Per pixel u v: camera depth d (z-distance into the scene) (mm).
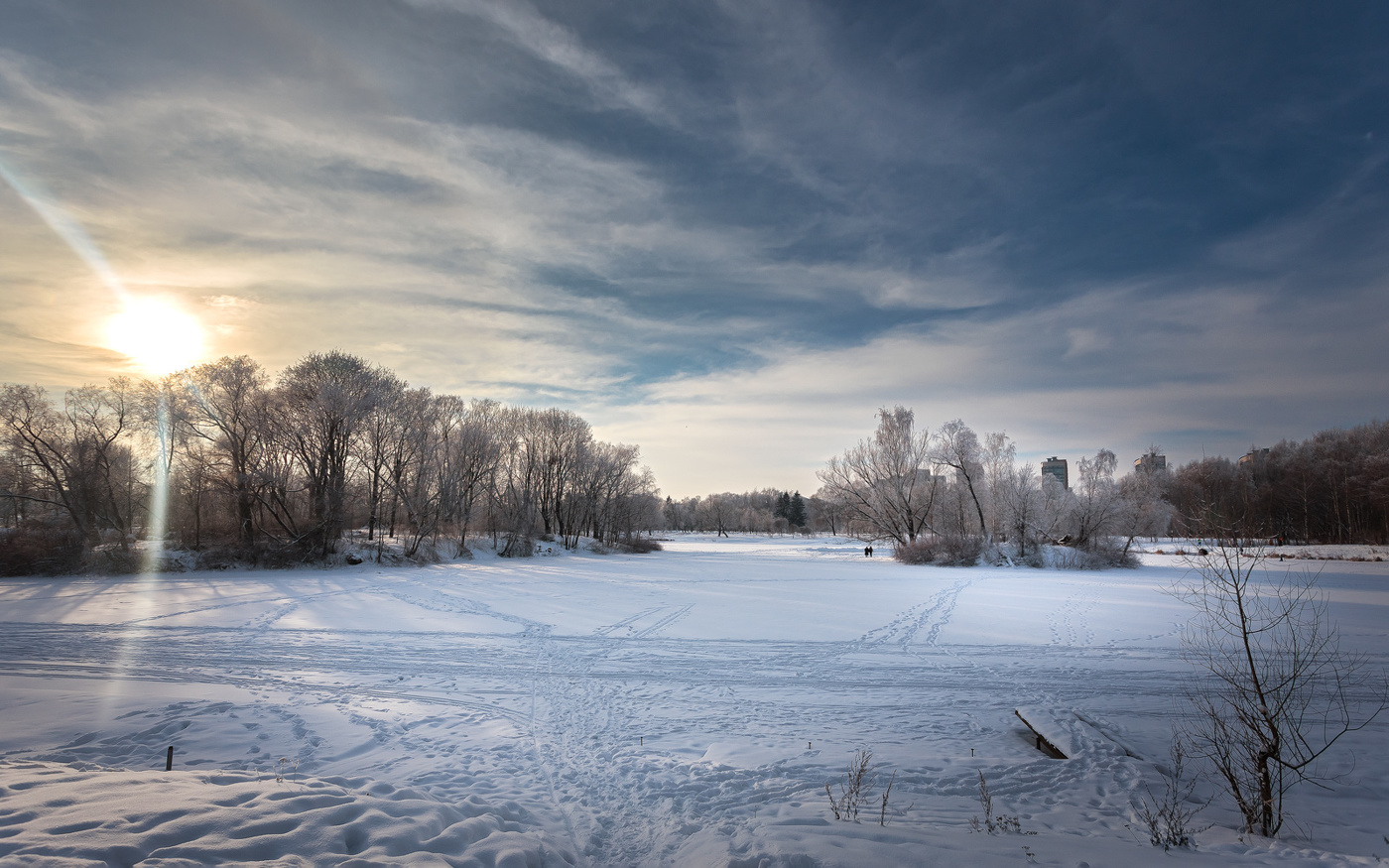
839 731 10359
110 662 14664
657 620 21875
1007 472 53719
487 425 61500
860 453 63000
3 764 6855
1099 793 7875
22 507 39719
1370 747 9680
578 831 6434
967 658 16109
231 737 9484
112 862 3912
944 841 5801
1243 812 7184
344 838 4758
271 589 29641
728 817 6684
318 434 43469
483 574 39781
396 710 11148
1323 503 74500
